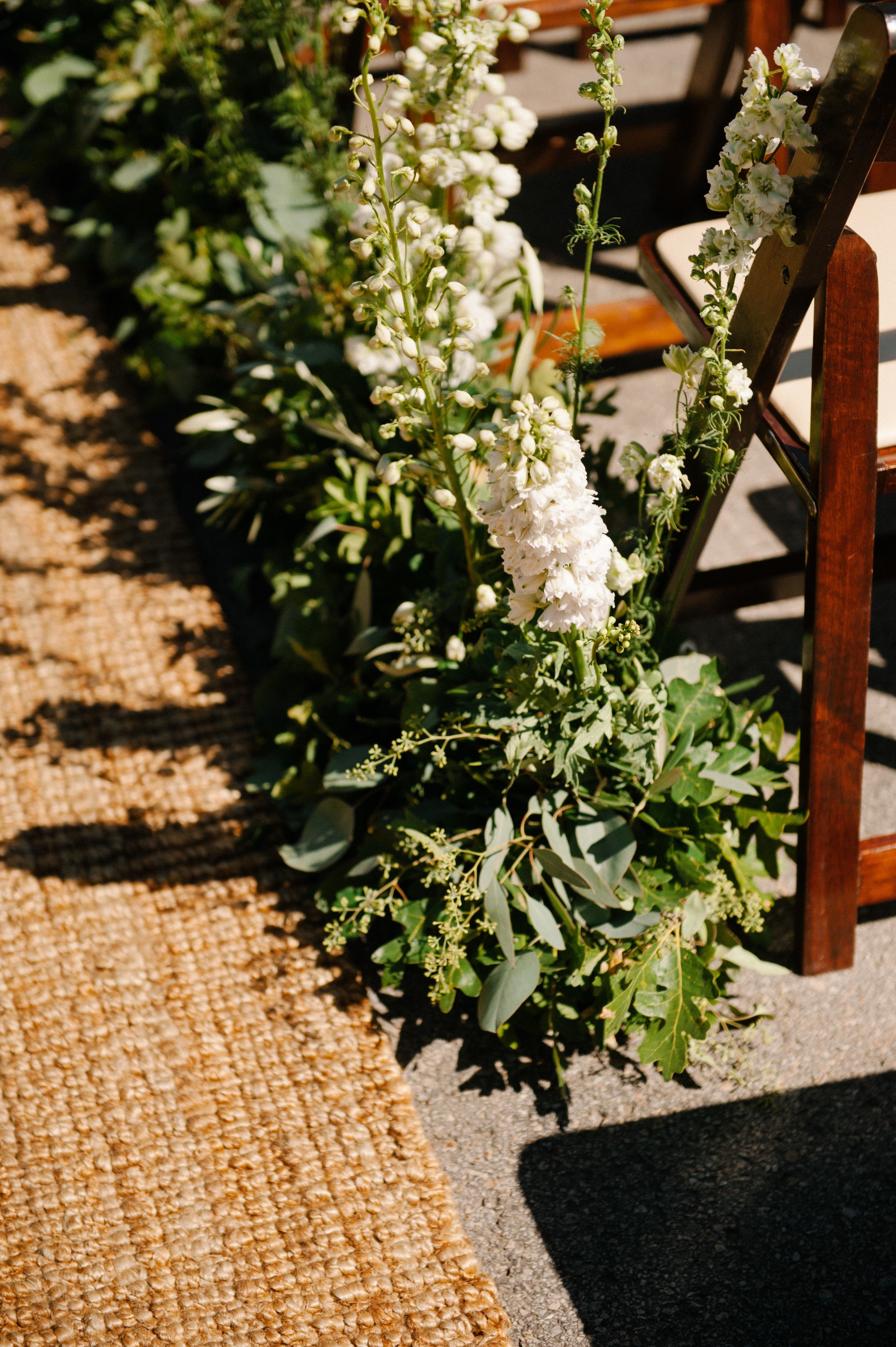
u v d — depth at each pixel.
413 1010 1.42
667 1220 1.22
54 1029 1.40
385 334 1.17
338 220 1.91
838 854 1.32
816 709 1.24
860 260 1.04
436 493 1.22
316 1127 1.29
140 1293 1.17
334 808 1.45
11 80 3.19
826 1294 1.15
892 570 1.70
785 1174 1.24
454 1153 1.29
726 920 1.43
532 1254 1.20
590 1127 1.30
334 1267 1.18
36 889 1.55
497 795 1.38
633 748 1.25
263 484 1.89
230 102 2.08
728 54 2.36
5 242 2.83
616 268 2.56
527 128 1.44
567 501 1.00
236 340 2.12
